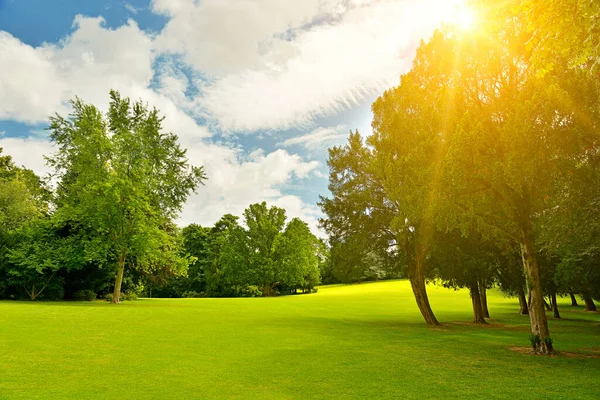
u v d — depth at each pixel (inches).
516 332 845.2
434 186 579.5
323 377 377.7
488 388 343.9
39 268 1286.9
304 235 3164.4
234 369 406.6
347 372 402.0
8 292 1398.9
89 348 500.1
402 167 763.4
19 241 1408.7
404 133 796.0
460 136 514.9
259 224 3009.4
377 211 999.0
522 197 538.0
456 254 982.4
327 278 4443.9
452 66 614.2
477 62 567.2
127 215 1413.6
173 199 1552.7
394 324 961.5
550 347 544.1
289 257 2967.5
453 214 565.3
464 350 565.9
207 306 1380.4
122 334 631.8
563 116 471.8
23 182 1759.4
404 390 333.4
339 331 770.2
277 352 513.7
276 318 1012.5
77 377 355.6
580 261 783.1
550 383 365.4
